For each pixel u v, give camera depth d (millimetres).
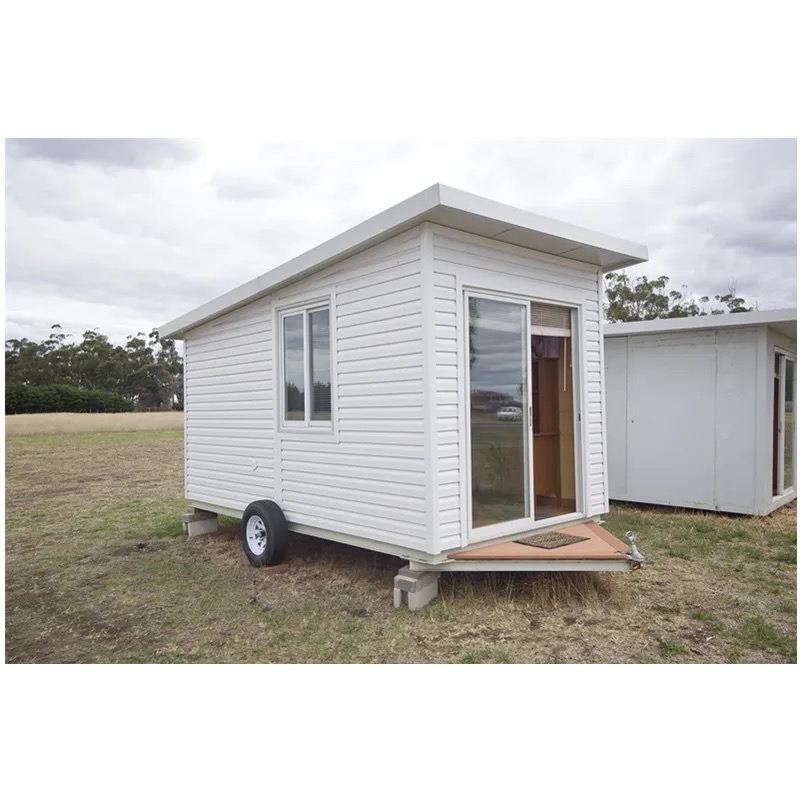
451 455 4594
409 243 4586
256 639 4355
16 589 5793
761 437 7762
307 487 5855
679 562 5918
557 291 5527
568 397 6160
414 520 4617
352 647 4117
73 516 9523
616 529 7309
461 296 4656
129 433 28453
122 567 6453
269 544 5980
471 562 4652
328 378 5617
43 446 22188
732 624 4336
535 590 4840
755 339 7785
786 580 5340
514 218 4488
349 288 5246
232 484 7129
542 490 6480
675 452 8445
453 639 4168
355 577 5672
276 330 6289
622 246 5398
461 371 4664
